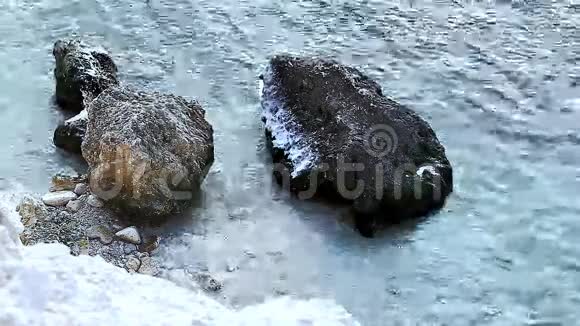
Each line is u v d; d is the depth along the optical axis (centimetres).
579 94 873
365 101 803
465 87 881
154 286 703
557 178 802
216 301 711
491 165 812
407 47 925
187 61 906
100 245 748
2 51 909
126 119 771
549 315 718
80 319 659
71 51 862
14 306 656
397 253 752
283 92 835
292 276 735
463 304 723
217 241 756
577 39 930
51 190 784
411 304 722
